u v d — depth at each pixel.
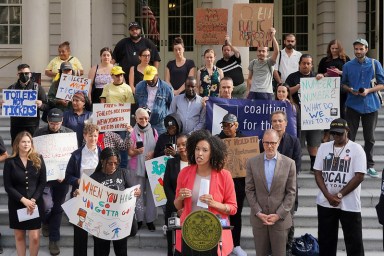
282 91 9.40
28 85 9.92
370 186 10.10
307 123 9.75
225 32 11.27
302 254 8.26
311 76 10.27
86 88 10.11
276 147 7.49
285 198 7.45
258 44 10.54
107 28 15.78
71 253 8.81
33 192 7.96
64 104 10.08
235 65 10.99
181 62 10.80
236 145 8.34
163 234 9.03
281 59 11.33
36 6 13.87
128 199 7.43
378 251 8.84
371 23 16.25
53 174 8.55
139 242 9.02
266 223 7.32
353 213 7.62
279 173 7.42
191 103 9.36
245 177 8.11
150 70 9.57
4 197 10.00
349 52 15.33
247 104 9.30
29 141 7.94
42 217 8.08
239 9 10.51
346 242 7.73
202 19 11.28
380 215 7.27
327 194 7.63
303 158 10.83
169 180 7.86
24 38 14.01
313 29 17.66
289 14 17.72
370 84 9.95
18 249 8.09
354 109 10.00
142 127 8.98
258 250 7.55
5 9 17.55
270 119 9.31
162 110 9.72
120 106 9.13
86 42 13.77
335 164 7.65
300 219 9.32
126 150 8.95
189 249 5.75
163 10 17.67
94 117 9.12
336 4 15.52
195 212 5.39
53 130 8.69
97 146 8.27
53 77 11.46
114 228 7.42
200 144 6.21
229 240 6.21
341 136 7.60
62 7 13.79
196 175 6.32
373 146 10.61
